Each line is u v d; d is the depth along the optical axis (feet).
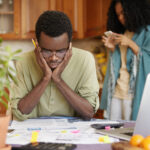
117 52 7.88
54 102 4.62
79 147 2.71
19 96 4.55
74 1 12.21
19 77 4.62
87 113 4.36
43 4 12.33
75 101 4.34
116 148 2.17
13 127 3.80
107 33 7.76
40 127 3.77
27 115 4.41
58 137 3.14
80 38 12.32
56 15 3.86
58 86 4.35
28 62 4.58
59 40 3.82
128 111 7.39
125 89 7.45
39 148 2.44
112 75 7.81
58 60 4.10
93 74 4.65
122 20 7.76
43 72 4.35
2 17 12.29
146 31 7.45
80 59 4.58
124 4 7.55
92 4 11.28
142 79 7.32
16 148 2.50
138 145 2.30
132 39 7.66
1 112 5.44
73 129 3.63
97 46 12.71
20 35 12.31
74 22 12.29
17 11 12.26
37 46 4.30
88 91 4.53
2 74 2.26
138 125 3.11
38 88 4.36
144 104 3.10
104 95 8.14
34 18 12.34
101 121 4.32
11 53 2.30
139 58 7.36
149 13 7.52
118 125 3.78
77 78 4.64
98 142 2.92
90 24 11.56
